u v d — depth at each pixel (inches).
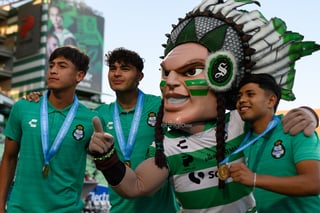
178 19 139.6
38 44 2096.5
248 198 131.0
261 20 135.0
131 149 166.6
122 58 166.9
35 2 2160.4
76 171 151.9
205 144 128.8
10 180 157.8
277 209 117.7
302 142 113.2
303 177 108.9
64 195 148.6
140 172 125.9
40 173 147.4
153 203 159.0
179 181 130.7
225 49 126.6
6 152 156.6
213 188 128.0
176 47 130.2
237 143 128.7
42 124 149.9
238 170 109.9
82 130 151.6
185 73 125.8
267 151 119.0
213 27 129.3
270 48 130.7
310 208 115.6
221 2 141.9
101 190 922.1
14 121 153.7
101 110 180.4
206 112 125.5
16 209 146.6
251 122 123.0
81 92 2153.1
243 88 120.4
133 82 168.7
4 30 2295.8
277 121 121.3
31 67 2119.8
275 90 119.9
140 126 168.2
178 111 124.4
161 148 129.3
